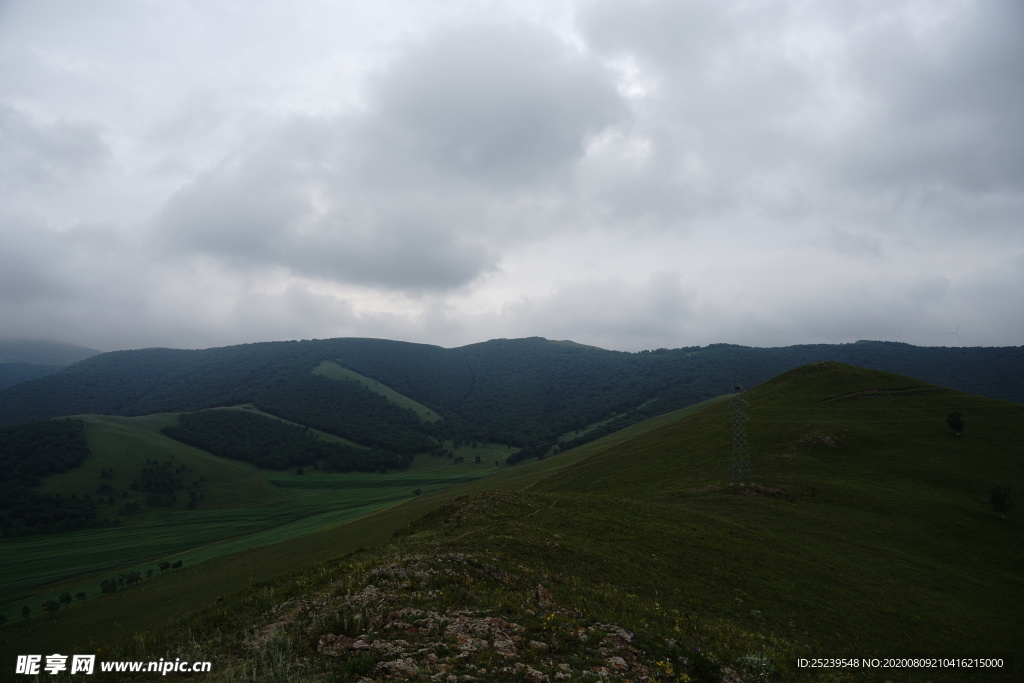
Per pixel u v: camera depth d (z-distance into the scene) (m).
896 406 94.94
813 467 72.75
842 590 34.06
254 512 176.50
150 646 15.49
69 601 99.25
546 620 17.56
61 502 168.75
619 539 33.97
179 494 187.88
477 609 17.77
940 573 42.81
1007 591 41.19
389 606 17.25
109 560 132.00
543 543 29.28
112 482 187.75
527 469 166.62
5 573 123.69
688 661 16.80
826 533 48.75
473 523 33.91
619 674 14.88
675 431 111.19
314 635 15.11
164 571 116.19
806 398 104.69
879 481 67.12
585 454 150.12
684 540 36.59
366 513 150.88
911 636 29.14
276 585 21.67
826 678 19.78
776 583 32.47
